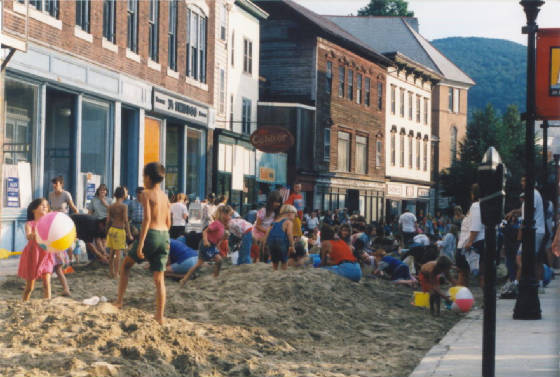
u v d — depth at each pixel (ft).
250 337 31.99
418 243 60.70
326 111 162.50
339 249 50.34
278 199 54.70
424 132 231.50
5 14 60.75
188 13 104.17
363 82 183.52
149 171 31.83
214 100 113.70
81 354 25.48
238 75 130.00
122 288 32.96
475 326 35.91
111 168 82.07
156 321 31.19
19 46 59.47
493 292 24.02
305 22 156.46
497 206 23.94
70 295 40.86
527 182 37.86
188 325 32.45
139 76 88.79
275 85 159.22
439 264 42.37
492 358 23.88
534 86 37.11
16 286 43.73
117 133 83.05
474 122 215.10
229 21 124.36
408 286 54.44
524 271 37.76
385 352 31.53
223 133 115.14
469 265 48.24
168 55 98.22
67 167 74.02
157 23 94.38
